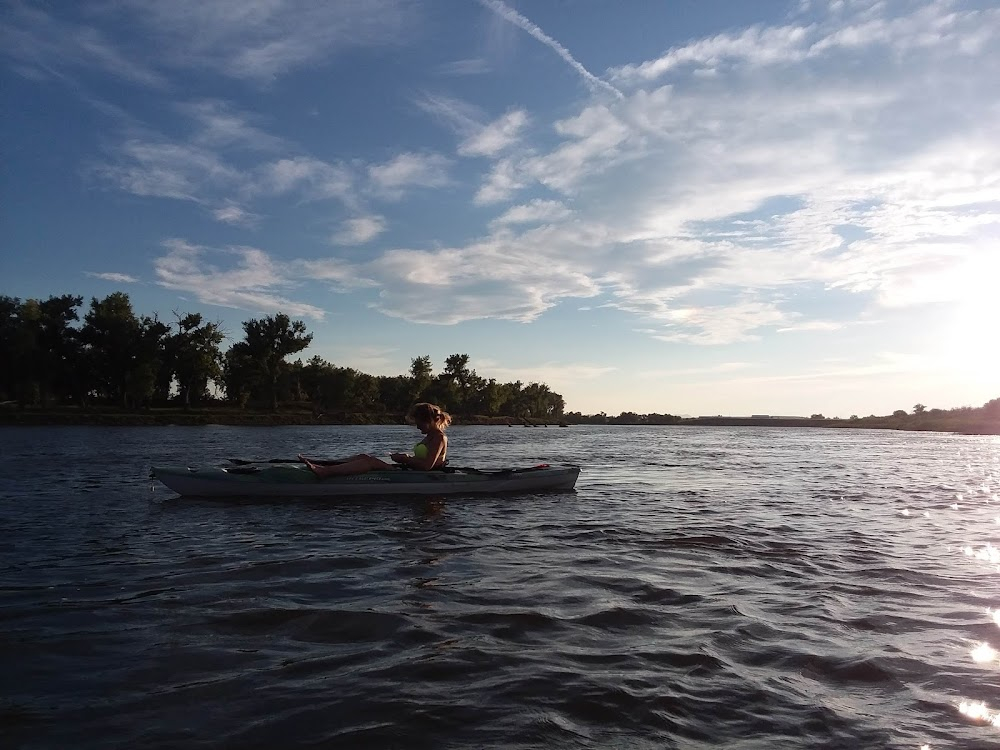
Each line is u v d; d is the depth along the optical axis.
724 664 4.04
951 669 4.00
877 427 119.50
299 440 38.75
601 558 7.08
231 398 90.56
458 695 3.55
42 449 26.89
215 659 4.04
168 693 3.54
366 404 108.88
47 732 3.10
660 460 25.36
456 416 121.50
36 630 4.55
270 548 7.46
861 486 15.71
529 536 8.41
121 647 4.23
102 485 13.66
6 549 7.35
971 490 14.96
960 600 5.54
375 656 4.11
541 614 4.99
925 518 10.41
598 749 3.00
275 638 4.43
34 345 66.62
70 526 8.88
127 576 6.12
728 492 14.05
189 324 76.69
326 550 7.38
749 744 3.07
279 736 3.08
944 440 58.97
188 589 5.66
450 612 5.03
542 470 13.58
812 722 3.30
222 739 3.05
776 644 4.41
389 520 9.61
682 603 5.36
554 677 3.80
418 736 3.09
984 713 3.41
